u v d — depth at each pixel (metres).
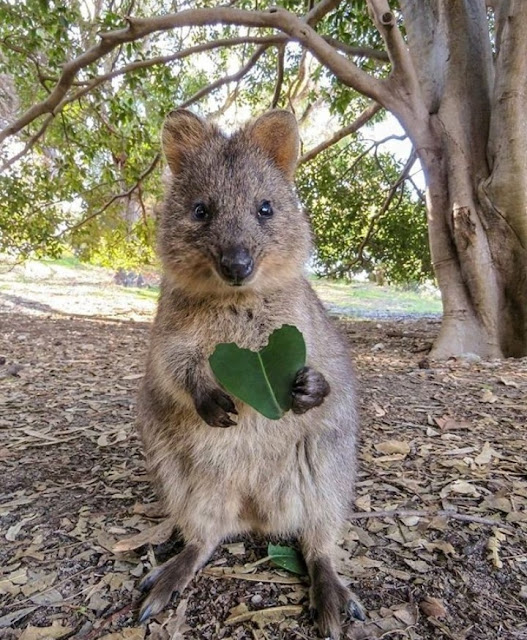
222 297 0.31
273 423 0.30
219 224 0.31
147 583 0.28
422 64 0.95
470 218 0.86
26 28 1.05
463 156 0.87
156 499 0.38
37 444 0.50
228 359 0.27
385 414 0.56
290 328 0.27
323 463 0.31
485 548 0.31
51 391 0.70
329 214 1.50
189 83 2.00
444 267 0.90
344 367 0.34
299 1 1.24
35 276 2.61
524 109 0.83
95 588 0.28
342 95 1.25
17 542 0.33
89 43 1.46
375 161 1.49
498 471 0.42
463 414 0.56
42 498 0.39
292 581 0.29
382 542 0.32
